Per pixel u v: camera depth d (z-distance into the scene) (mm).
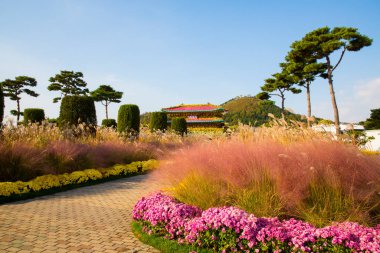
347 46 30172
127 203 6770
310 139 5086
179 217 4258
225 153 4848
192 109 57000
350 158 4273
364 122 45906
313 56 33406
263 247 3531
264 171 4414
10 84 49031
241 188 4453
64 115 13102
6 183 7039
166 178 5531
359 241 3283
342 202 4047
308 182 4156
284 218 4258
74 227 4934
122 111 16969
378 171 4129
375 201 4098
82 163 9781
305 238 3383
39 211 5902
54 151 9086
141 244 4223
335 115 31719
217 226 3746
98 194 7738
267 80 43125
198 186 4852
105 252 3906
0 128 9031
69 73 54531
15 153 7855
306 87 40031
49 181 8031
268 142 5113
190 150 5664
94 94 56875
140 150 13039
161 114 22859
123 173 11086
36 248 3984
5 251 3857
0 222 5086
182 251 3852
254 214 4184
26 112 20562
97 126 13789
